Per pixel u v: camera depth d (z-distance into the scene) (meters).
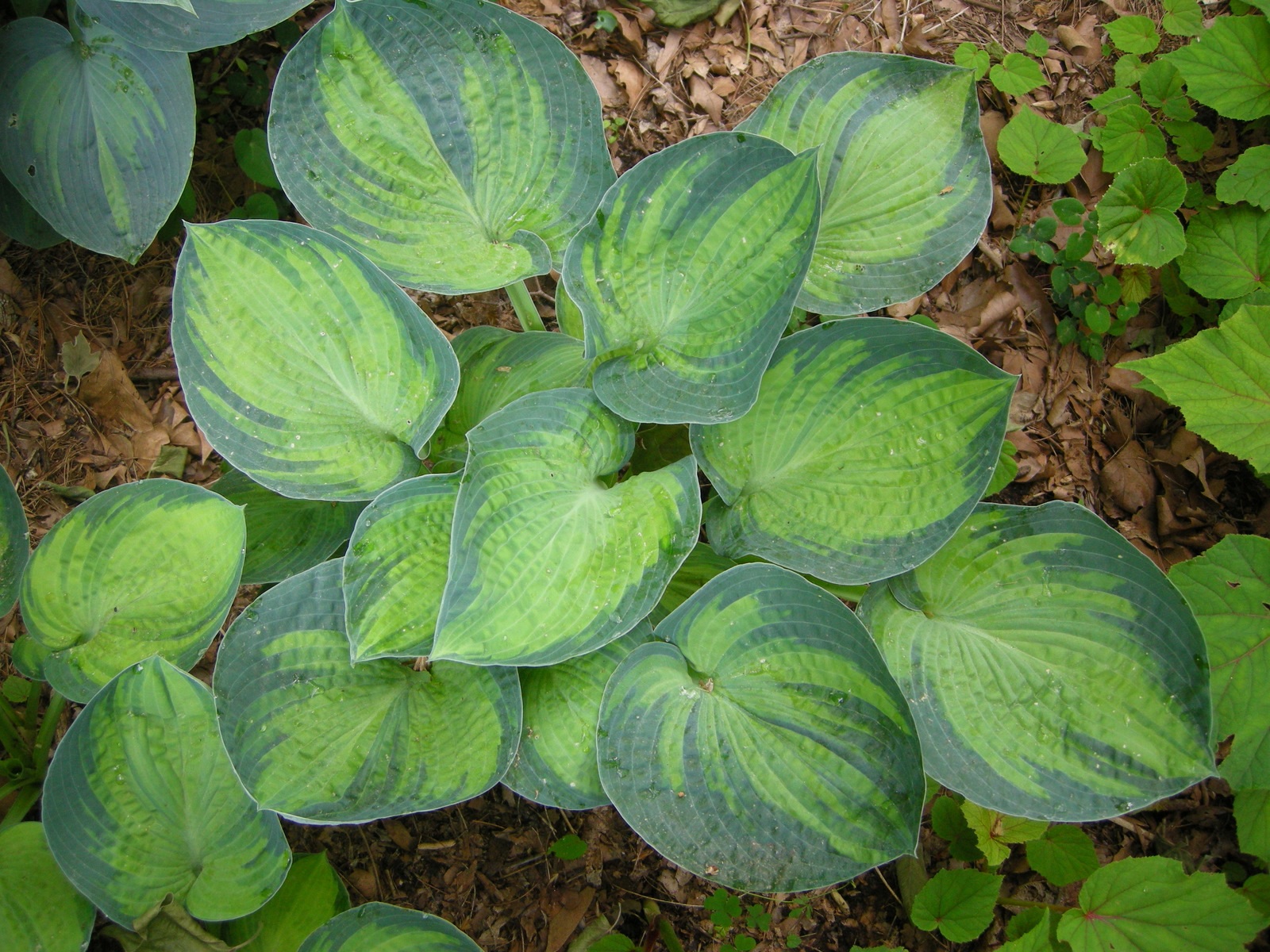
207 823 0.73
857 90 0.83
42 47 0.86
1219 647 0.81
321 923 0.77
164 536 0.75
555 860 0.89
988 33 1.05
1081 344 0.98
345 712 0.72
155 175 0.87
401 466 0.76
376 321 0.75
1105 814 0.71
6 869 0.73
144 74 0.85
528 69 0.79
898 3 1.05
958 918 0.79
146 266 0.98
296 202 0.78
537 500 0.72
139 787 0.72
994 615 0.76
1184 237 0.91
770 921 0.88
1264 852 0.80
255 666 0.71
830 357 0.78
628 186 0.74
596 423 0.76
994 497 0.96
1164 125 0.98
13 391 0.94
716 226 0.75
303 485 0.74
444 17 0.78
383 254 0.79
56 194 0.86
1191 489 0.96
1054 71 1.04
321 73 0.78
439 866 0.88
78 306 0.96
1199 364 0.84
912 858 0.88
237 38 0.85
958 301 1.01
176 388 0.97
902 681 0.75
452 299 1.01
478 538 0.70
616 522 0.73
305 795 0.70
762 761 0.71
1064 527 0.76
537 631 0.70
